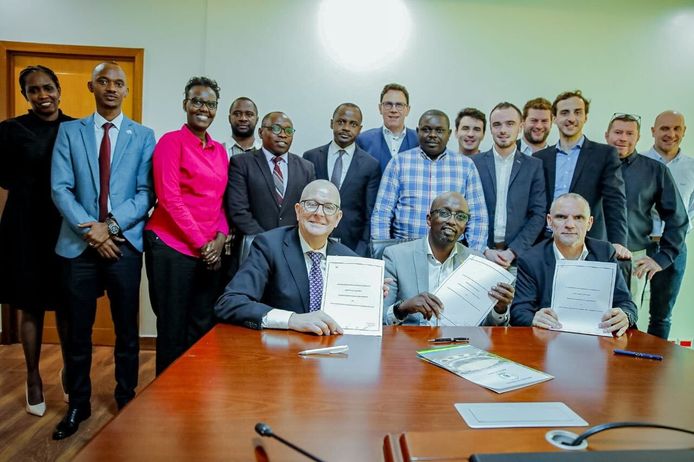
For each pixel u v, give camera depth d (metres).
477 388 0.93
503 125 2.91
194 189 2.22
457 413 0.81
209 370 0.99
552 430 0.72
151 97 3.02
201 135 2.32
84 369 2.07
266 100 2.97
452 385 0.95
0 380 2.58
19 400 2.34
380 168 2.91
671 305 3.07
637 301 3.04
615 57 3.04
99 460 0.63
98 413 2.21
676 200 3.03
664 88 3.06
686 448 0.64
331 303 1.37
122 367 2.13
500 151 2.91
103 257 2.03
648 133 3.05
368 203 2.76
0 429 2.06
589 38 3.02
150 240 2.20
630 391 0.95
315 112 2.98
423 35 2.98
